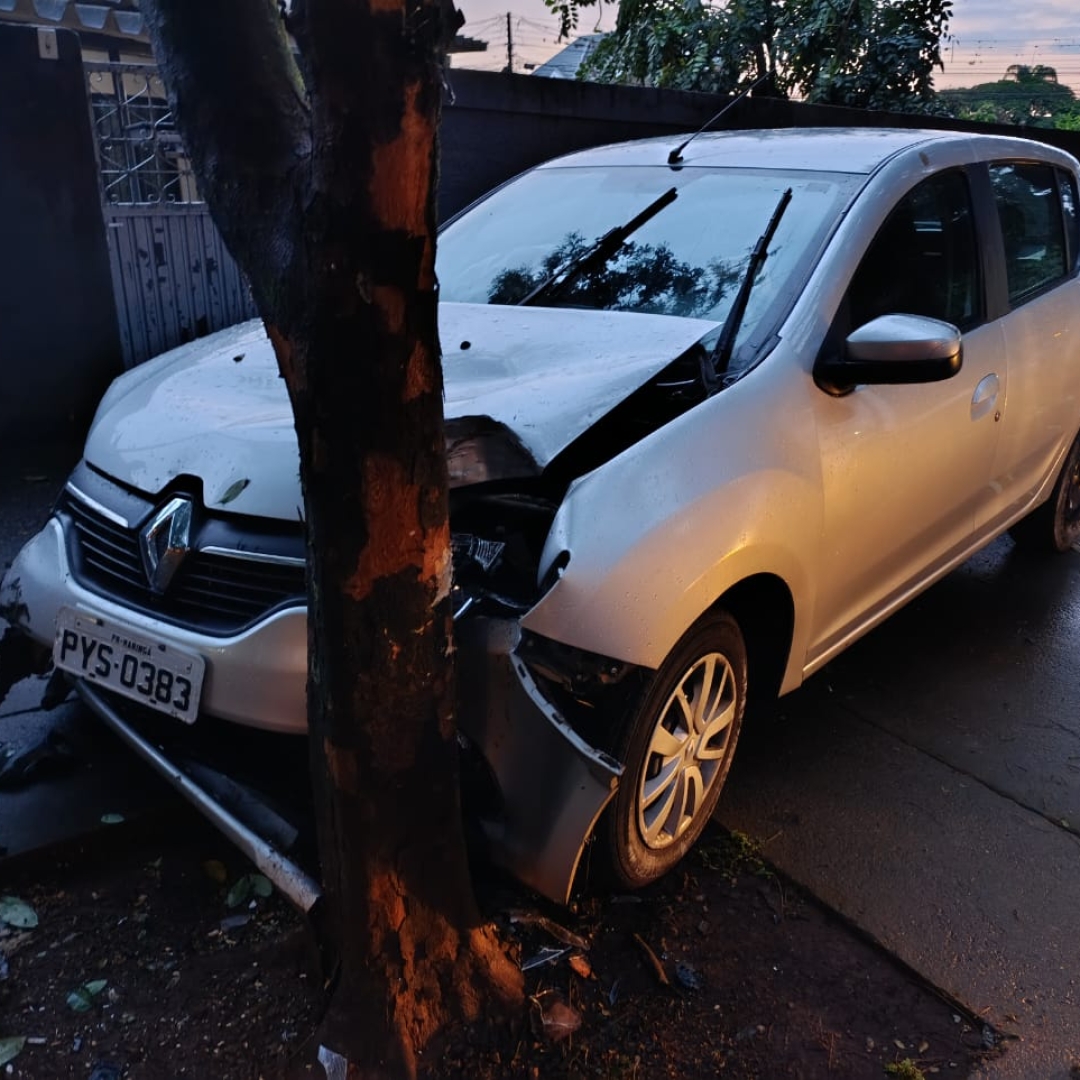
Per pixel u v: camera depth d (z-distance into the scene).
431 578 1.72
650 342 2.65
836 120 8.35
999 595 4.44
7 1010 2.08
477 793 2.23
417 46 1.31
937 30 9.87
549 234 3.42
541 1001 2.09
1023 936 2.44
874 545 2.94
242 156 1.51
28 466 5.21
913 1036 2.15
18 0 6.94
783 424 2.53
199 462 2.39
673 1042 2.09
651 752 2.29
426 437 1.60
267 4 1.51
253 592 2.26
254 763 2.45
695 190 3.31
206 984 2.16
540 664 2.06
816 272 2.82
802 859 2.67
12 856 2.40
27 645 2.75
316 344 1.49
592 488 2.18
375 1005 1.93
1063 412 4.13
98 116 6.38
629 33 10.20
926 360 2.55
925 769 3.10
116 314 5.80
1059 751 3.24
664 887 2.54
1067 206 4.28
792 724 3.32
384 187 1.38
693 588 2.18
